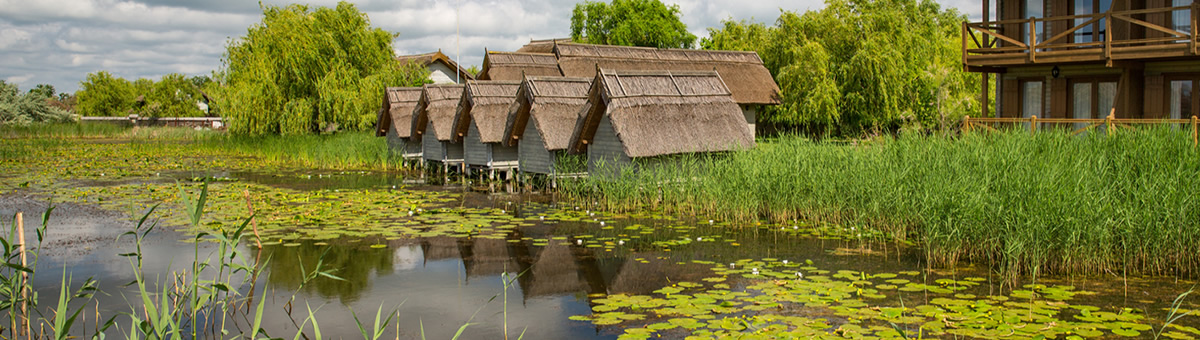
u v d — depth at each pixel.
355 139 26.20
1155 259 8.64
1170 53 15.34
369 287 8.55
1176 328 6.63
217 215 13.70
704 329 6.69
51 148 34.91
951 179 10.59
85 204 15.34
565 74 32.72
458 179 20.73
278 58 29.41
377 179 20.78
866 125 29.91
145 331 5.36
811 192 12.39
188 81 72.81
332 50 30.19
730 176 13.18
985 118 17.03
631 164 14.40
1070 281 8.38
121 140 43.81
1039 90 19.09
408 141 24.72
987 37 19.33
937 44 33.41
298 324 7.16
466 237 11.51
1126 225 8.77
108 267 9.54
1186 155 10.25
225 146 32.28
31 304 6.67
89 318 7.36
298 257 10.12
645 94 15.04
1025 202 8.95
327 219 13.24
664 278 8.81
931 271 8.95
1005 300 7.59
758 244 10.74
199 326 7.08
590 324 7.04
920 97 30.20
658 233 11.71
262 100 29.17
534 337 6.69
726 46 39.53
